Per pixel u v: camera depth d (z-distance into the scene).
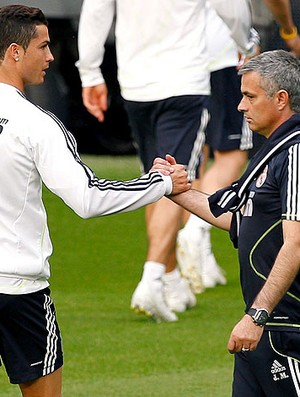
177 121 29.64
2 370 25.41
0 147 16.88
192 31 29.56
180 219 29.25
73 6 54.16
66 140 17.00
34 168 17.02
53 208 45.31
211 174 33.41
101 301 32.25
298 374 16.62
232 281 35.22
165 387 23.86
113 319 29.91
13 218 17.06
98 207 16.88
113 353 26.48
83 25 31.03
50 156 16.80
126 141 57.00
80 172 16.81
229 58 33.06
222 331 28.53
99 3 30.61
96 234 41.50
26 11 17.41
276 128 16.92
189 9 29.45
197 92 29.55
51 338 17.55
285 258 16.03
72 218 43.84
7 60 17.36
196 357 26.16
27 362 17.44
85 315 30.38
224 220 18.23
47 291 17.62
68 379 24.34
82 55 31.23
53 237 40.94
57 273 35.94
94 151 57.34
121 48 30.20
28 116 16.97
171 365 25.52
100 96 31.61
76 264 37.19
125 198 17.16
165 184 17.80
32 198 17.12
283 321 16.59
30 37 17.31
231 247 40.09
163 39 29.50
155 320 29.52
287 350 16.62
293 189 16.16
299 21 46.91
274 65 16.81
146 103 29.83
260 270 16.80
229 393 23.44
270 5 29.84
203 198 18.39
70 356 26.19
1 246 17.08
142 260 37.91
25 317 17.30
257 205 16.75
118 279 35.25
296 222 16.08
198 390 23.64
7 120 16.95
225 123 33.28
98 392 23.42
